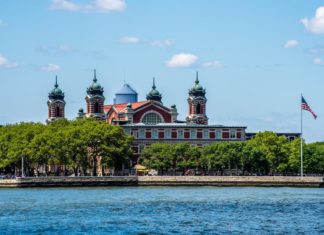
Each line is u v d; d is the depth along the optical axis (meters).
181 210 184.25
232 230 146.88
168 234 141.88
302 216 170.62
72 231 146.00
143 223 157.62
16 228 150.00
